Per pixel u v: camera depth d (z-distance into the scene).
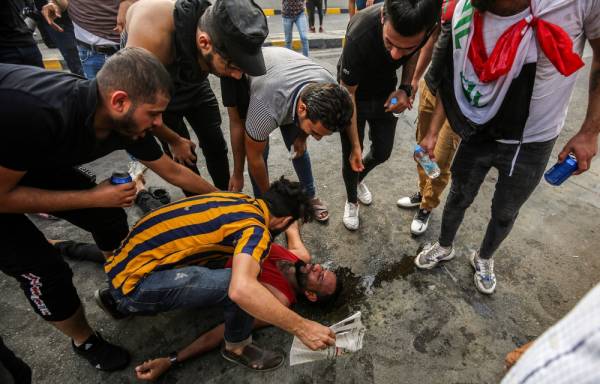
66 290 1.44
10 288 2.00
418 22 1.31
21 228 1.29
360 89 1.88
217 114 2.10
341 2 8.62
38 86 1.02
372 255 2.24
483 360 1.72
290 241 2.11
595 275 2.10
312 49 5.68
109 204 1.31
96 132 1.18
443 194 2.71
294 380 1.65
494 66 1.21
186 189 1.70
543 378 0.43
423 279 2.10
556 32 1.10
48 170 1.42
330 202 2.62
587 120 1.30
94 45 2.57
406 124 3.55
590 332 0.40
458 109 1.47
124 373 1.67
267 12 7.33
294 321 1.30
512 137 1.38
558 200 2.62
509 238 2.33
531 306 1.95
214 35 1.26
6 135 0.98
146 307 1.45
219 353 1.74
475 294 2.01
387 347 1.78
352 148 1.96
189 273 1.43
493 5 1.16
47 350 1.74
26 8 3.39
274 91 1.55
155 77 1.06
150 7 1.45
